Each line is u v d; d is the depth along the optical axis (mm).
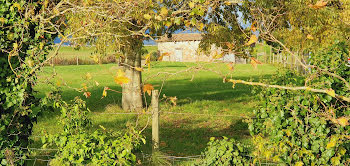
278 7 6582
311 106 4391
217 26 6711
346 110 4367
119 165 4398
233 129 9117
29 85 4895
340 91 4379
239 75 24484
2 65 4676
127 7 4422
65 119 5328
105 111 11766
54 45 4746
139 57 11523
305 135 4367
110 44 6289
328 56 4508
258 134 4898
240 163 4527
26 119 5027
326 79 4340
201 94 15734
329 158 4359
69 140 4559
